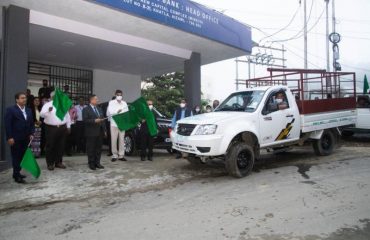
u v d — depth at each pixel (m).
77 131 10.39
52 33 9.98
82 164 8.41
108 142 10.38
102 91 16.16
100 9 8.85
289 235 3.97
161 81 27.84
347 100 9.92
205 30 11.57
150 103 9.58
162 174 7.39
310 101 8.66
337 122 9.49
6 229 4.35
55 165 7.92
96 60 14.00
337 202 5.18
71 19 9.65
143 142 9.11
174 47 12.91
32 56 13.15
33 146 9.19
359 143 12.77
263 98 7.75
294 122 8.22
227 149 6.82
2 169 7.68
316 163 8.41
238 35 13.18
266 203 5.19
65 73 14.85
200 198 5.57
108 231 4.21
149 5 9.60
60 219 4.69
